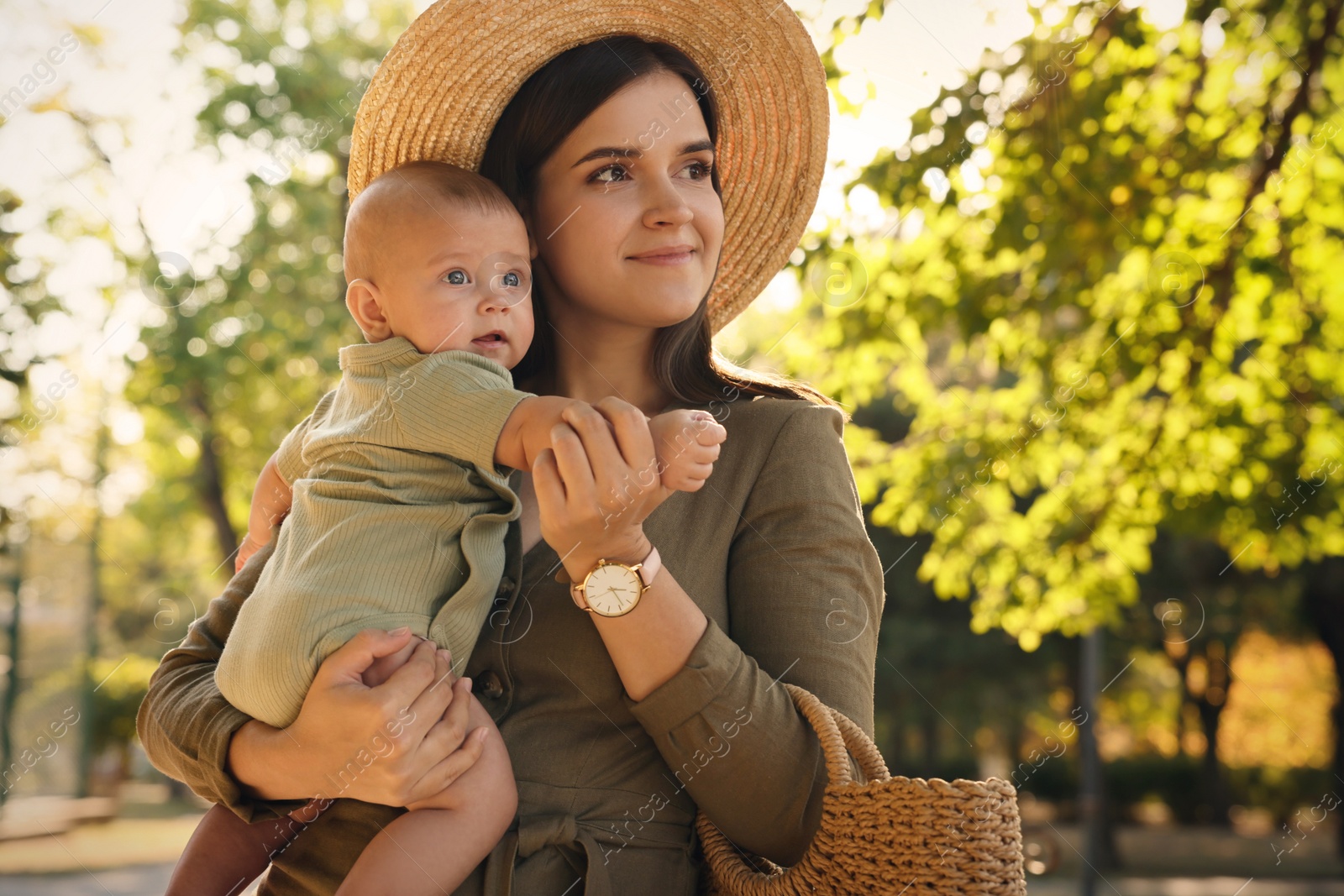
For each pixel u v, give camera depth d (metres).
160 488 12.41
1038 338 6.47
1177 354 6.32
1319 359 6.40
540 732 1.54
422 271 1.67
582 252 1.74
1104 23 5.67
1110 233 6.08
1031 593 6.88
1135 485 6.59
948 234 6.29
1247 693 19.52
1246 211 6.02
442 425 1.55
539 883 1.45
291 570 1.57
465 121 1.90
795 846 1.48
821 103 2.04
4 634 11.95
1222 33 5.91
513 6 1.84
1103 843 15.19
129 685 13.59
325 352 10.62
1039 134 5.98
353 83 10.93
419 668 1.43
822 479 1.66
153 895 8.24
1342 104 6.05
